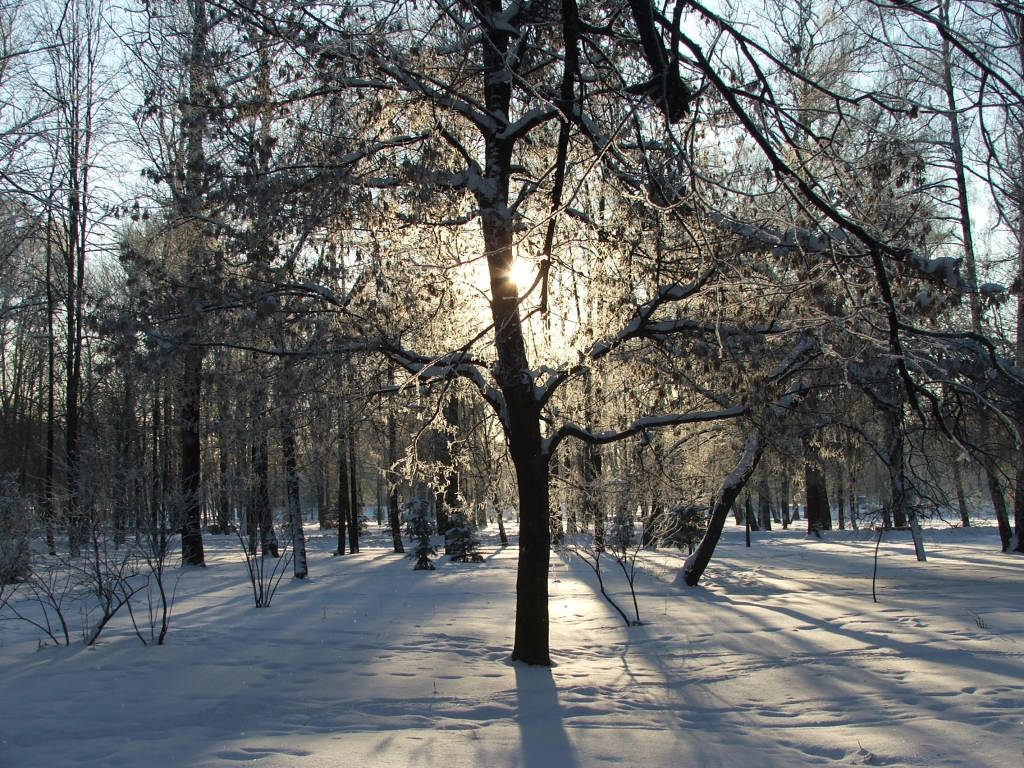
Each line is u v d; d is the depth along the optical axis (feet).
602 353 28.32
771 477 92.63
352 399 30.01
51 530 36.52
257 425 28.76
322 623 39.52
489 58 28.35
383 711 24.29
